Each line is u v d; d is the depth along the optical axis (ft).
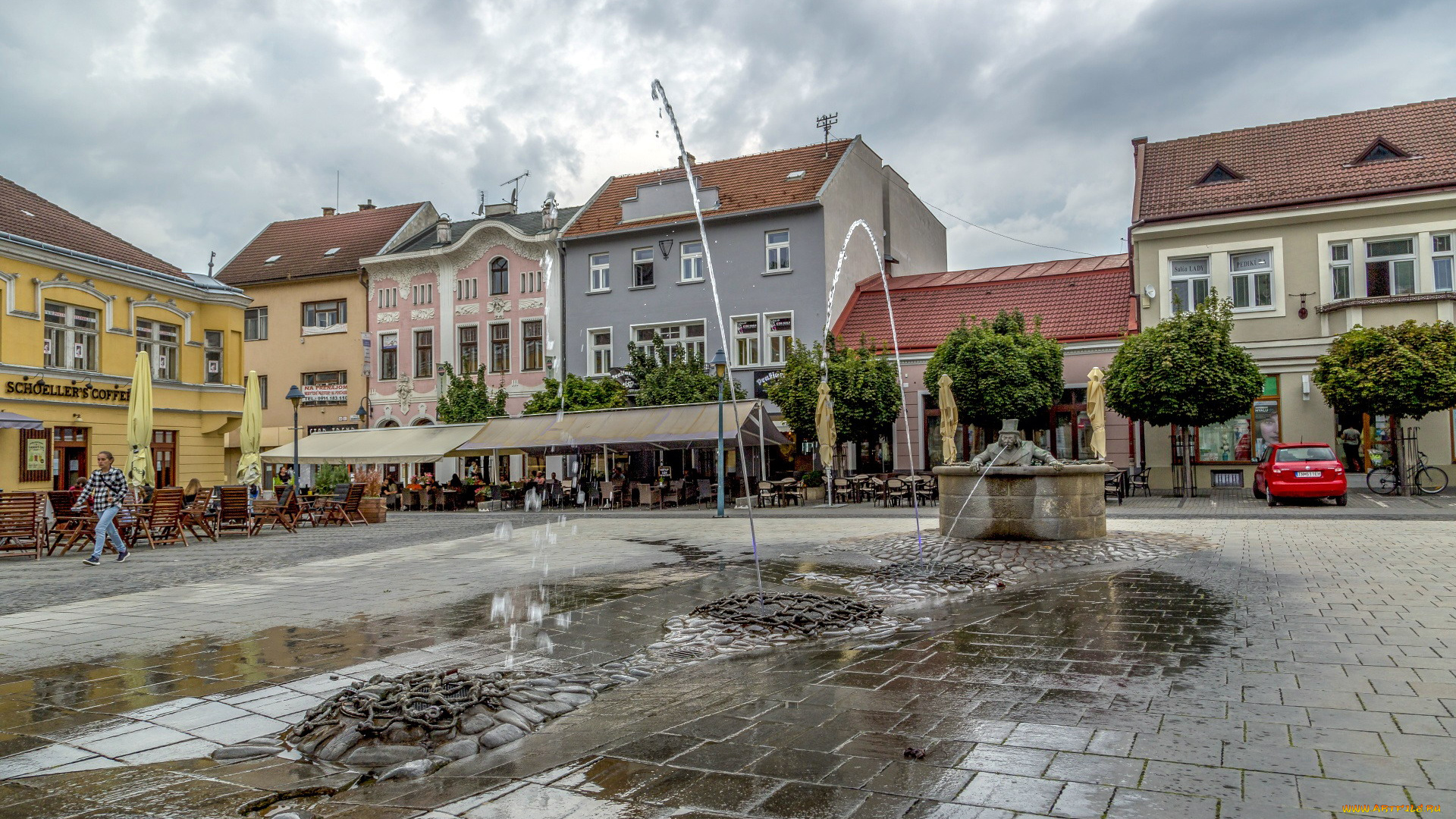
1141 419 78.48
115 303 87.25
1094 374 46.42
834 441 84.74
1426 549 36.73
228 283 138.21
